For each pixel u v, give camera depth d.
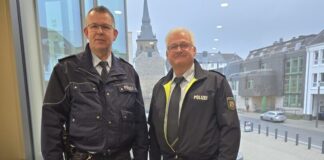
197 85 1.29
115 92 1.29
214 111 1.27
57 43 2.35
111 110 1.25
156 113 1.38
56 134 1.21
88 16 1.31
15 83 1.91
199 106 1.25
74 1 2.34
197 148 1.22
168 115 1.33
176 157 1.26
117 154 1.28
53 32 2.33
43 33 2.29
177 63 1.34
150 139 1.46
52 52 2.34
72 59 1.30
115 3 2.38
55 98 1.22
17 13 1.94
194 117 1.24
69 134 1.23
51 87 1.24
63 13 2.34
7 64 1.88
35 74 2.17
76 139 1.21
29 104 2.07
